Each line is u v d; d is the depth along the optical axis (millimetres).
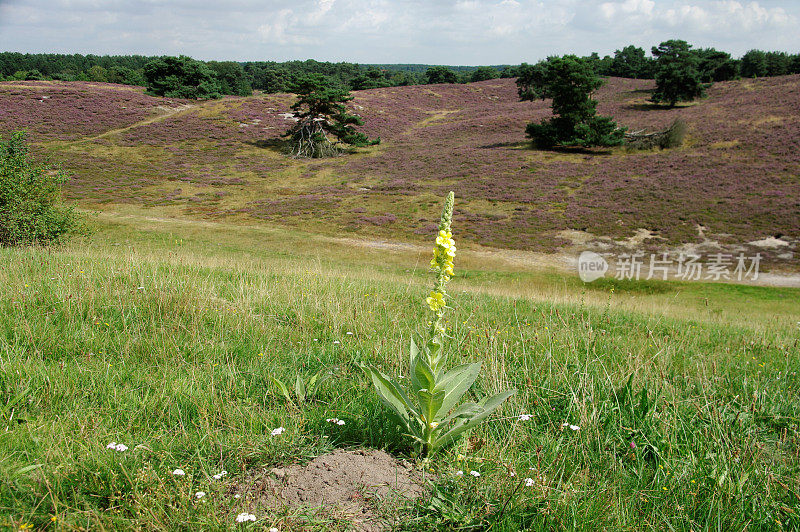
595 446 3801
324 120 63281
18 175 17391
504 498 2979
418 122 82750
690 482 3336
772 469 3553
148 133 63031
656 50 78688
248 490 2969
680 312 14641
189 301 6656
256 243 31891
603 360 5801
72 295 6449
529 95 94000
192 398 4082
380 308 8180
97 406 3932
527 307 10016
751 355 7129
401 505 2928
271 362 5203
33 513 2646
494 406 3445
